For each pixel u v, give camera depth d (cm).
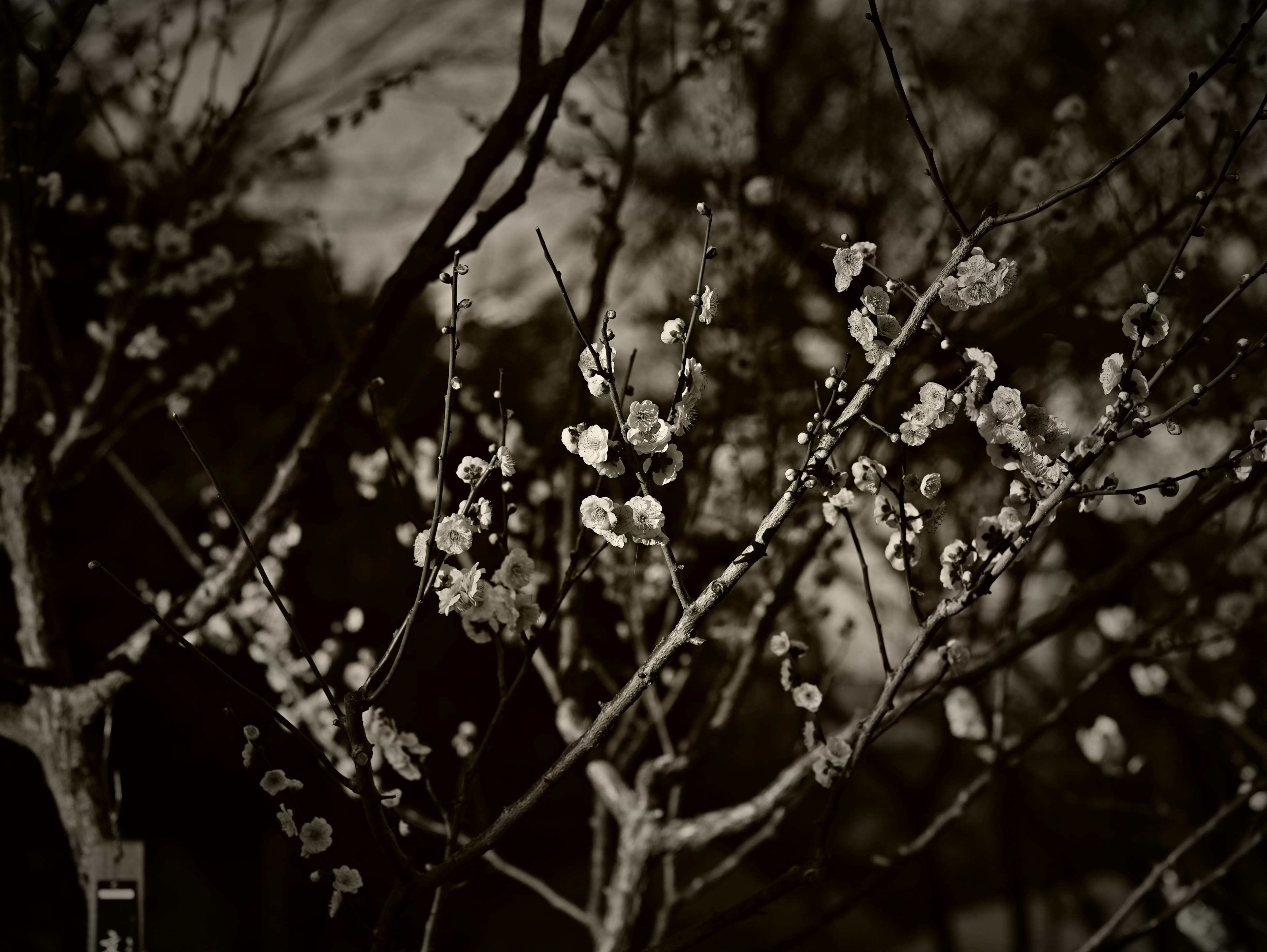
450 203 216
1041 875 673
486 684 782
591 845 893
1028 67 434
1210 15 403
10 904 582
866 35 435
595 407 277
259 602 271
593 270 263
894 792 532
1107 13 431
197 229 332
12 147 221
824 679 278
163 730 680
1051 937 607
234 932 694
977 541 153
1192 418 351
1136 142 127
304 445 217
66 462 289
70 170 486
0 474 229
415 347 686
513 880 861
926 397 141
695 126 369
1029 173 274
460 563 253
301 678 278
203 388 302
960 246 136
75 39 222
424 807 620
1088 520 378
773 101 400
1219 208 249
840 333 375
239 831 729
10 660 215
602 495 267
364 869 658
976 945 770
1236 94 256
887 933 852
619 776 247
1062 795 380
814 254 381
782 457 301
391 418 241
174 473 663
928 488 147
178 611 219
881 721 158
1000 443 143
